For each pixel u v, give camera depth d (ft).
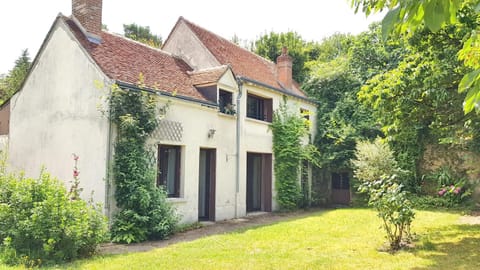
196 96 43.98
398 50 70.44
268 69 69.10
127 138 34.63
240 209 50.19
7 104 51.70
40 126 40.22
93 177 34.55
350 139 66.49
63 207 24.86
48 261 23.41
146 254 26.89
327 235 34.65
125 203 33.63
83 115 36.40
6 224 24.29
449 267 23.06
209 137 45.03
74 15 40.73
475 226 38.75
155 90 37.04
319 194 69.05
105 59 37.93
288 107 61.72
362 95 34.27
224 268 22.95
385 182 29.43
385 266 23.40
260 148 55.21
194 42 53.78
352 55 75.46
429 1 6.14
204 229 39.75
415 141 62.18
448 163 59.67
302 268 23.03
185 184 41.11
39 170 39.50
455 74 26.40
